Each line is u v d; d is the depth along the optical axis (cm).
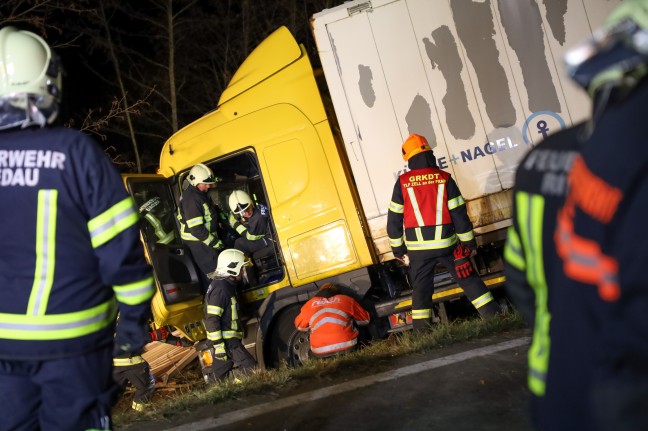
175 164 743
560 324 141
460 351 462
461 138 659
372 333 691
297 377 479
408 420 357
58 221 233
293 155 692
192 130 735
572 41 651
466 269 600
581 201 137
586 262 135
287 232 693
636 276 125
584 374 135
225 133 716
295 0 1376
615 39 133
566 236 141
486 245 691
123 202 237
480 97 657
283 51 697
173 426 418
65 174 233
